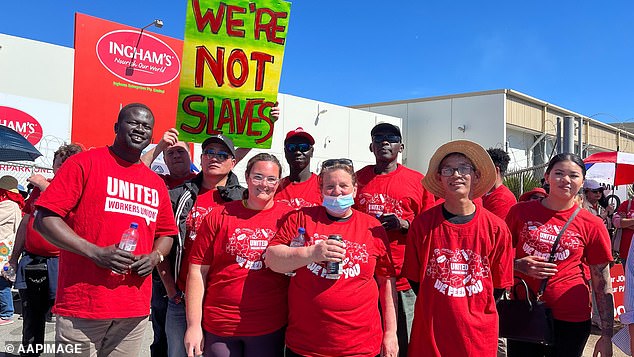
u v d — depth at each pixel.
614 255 6.80
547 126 24.42
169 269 3.54
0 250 5.94
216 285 3.00
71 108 11.25
